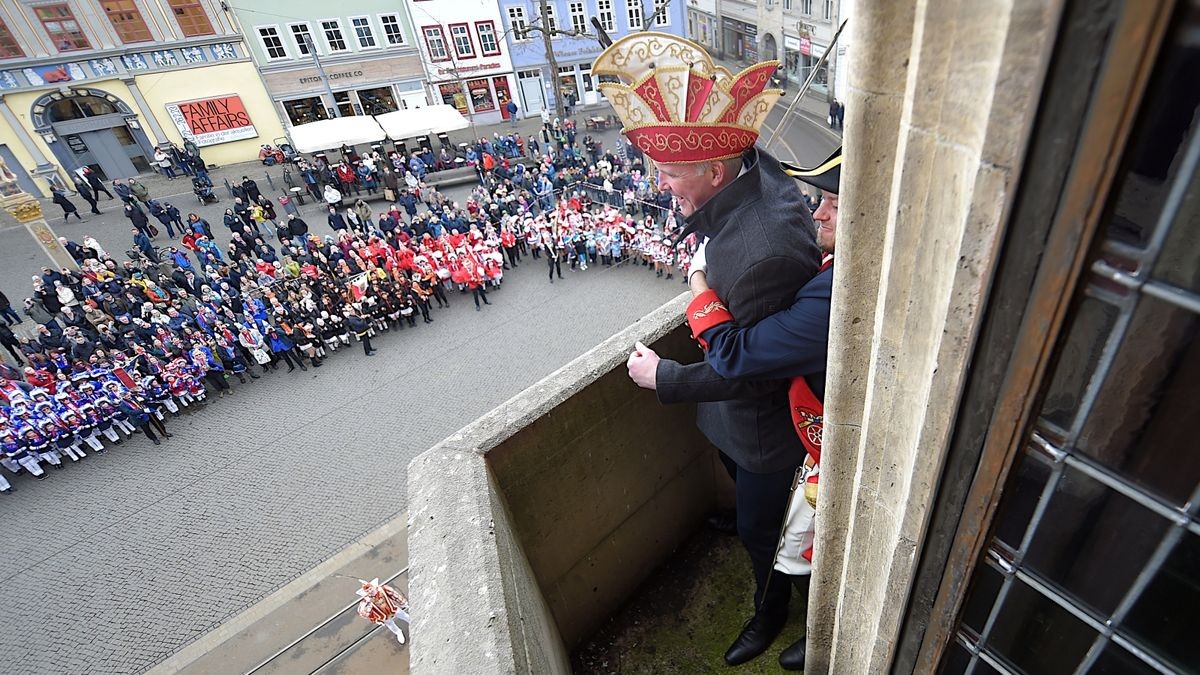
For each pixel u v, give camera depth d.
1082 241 0.65
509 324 11.86
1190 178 0.59
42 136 20.55
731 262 1.56
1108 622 0.95
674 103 1.47
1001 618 1.13
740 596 2.53
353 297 11.45
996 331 0.78
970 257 0.75
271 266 13.14
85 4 19.73
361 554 6.91
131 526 7.91
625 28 27.47
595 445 2.11
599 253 13.41
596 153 20.69
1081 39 0.55
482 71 26.52
